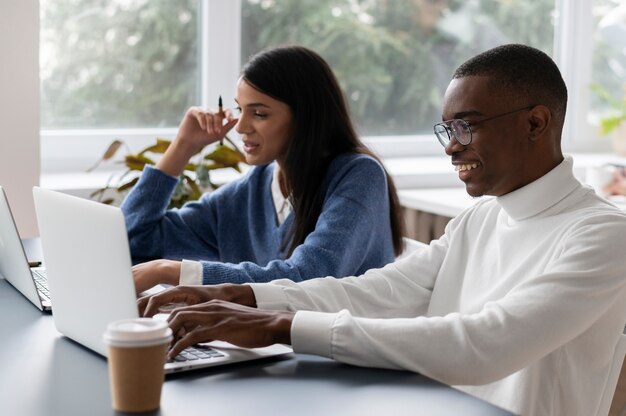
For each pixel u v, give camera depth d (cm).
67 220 139
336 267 196
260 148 218
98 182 305
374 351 132
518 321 133
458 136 156
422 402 119
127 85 333
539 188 155
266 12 352
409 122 386
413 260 179
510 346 132
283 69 214
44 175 315
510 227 161
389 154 380
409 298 175
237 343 137
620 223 143
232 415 113
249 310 141
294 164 215
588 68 412
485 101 153
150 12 332
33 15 275
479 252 169
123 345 111
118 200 298
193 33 341
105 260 131
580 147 417
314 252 196
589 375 152
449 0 386
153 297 154
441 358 131
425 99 388
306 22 359
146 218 234
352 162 212
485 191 158
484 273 165
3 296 179
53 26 317
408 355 131
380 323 135
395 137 384
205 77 343
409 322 135
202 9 341
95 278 134
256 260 234
